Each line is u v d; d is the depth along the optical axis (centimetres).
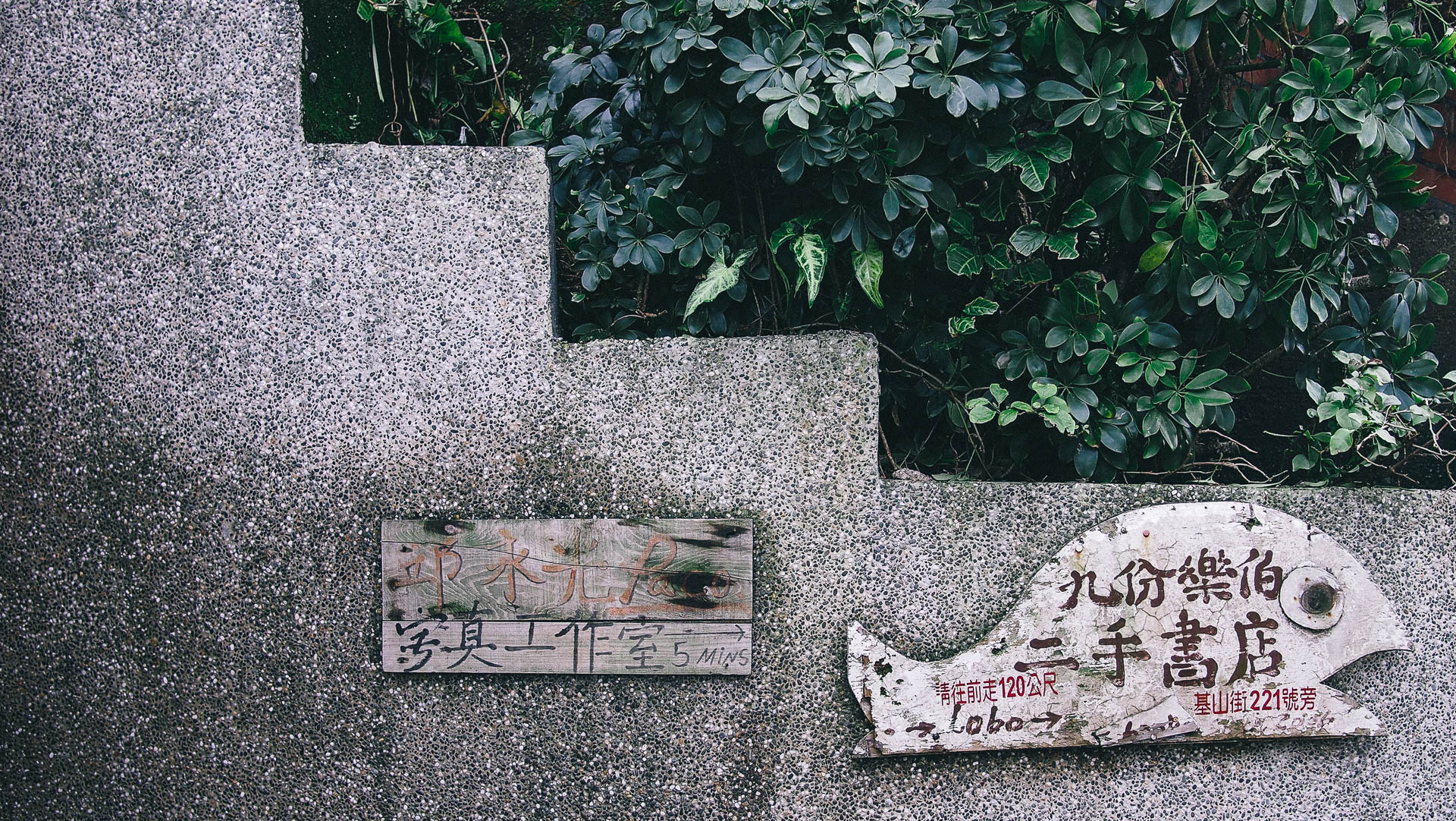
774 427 201
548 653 201
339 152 203
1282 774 205
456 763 202
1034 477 236
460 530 201
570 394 203
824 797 201
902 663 198
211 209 204
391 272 203
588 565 200
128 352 205
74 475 206
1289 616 201
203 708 204
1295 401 256
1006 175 214
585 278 219
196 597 204
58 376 206
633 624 200
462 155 203
